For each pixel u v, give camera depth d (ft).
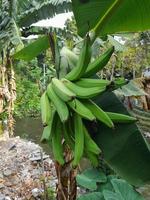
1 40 14.29
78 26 5.75
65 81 4.67
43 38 7.40
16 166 18.69
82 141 4.53
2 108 21.08
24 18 9.43
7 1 13.82
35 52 7.75
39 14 8.98
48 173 17.75
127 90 7.28
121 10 5.68
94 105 4.58
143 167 5.36
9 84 20.90
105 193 11.18
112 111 5.37
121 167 5.39
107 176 13.12
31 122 34.01
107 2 5.44
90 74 4.77
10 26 13.69
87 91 4.44
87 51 4.50
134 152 5.32
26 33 13.79
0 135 22.30
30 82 35.68
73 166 4.48
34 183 16.60
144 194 15.25
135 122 4.98
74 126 4.65
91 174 13.11
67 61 5.17
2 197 15.56
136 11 5.69
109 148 5.29
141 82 9.19
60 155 4.74
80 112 4.40
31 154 20.31
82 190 14.17
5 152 20.54
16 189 16.26
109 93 5.41
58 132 4.75
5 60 19.80
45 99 4.66
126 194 11.21
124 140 5.27
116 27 5.95
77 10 5.57
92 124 5.15
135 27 5.92
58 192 7.82
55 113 4.70
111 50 4.58
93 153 4.61
